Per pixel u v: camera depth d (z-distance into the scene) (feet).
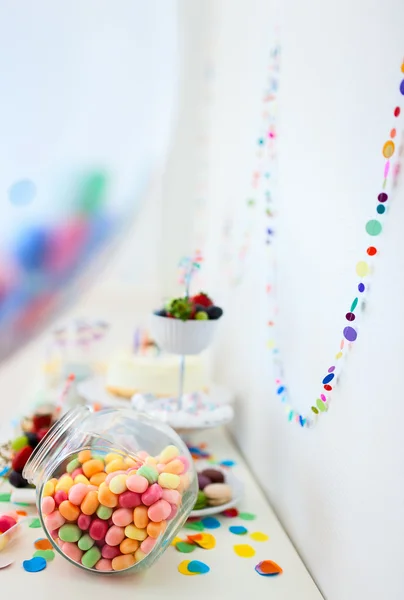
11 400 6.18
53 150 5.95
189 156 5.87
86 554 1.95
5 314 6.09
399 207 1.64
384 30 1.76
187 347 2.83
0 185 5.94
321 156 2.23
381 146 1.76
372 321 1.77
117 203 6.02
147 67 5.81
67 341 4.62
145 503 1.92
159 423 2.27
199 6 5.66
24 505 2.45
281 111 2.79
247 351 3.29
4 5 5.65
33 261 6.01
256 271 3.14
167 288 6.00
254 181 3.26
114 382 3.46
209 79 5.48
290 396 2.49
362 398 1.81
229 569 2.04
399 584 1.57
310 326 2.28
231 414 3.01
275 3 2.94
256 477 2.97
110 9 5.71
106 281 6.07
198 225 5.63
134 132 5.93
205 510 2.38
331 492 2.01
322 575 2.05
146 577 1.98
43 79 5.82
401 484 1.58
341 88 2.06
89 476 2.00
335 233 2.07
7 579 1.93
